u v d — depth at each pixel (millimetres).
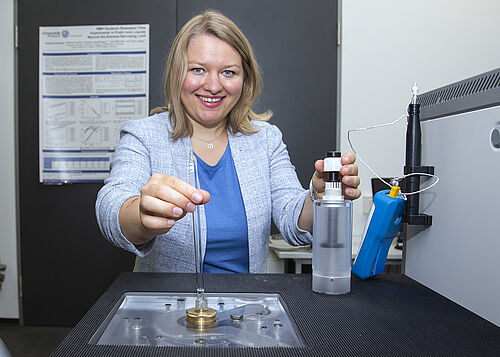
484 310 548
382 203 694
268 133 1137
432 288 677
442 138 657
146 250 724
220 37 956
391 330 503
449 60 2320
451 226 626
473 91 580
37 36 2402
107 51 2383
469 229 581
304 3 2336
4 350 415
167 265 997
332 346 455
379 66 2344
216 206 1024
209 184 1040
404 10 2322
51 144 2430
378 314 558
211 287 672
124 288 661
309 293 647
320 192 819
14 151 2455
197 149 1074
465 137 592
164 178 598
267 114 1239
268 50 2350
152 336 498
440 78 2330
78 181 2428
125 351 440
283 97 2359
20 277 2477
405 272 778
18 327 2471
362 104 2359
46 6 2387
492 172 534
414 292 661
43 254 2461
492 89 532
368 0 2326
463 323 530
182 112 1031
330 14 2336
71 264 2451
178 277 731
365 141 2361
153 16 2359
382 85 2350
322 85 2357
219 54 948
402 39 2330
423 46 2326
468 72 2322
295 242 948
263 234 1048
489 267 539
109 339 488
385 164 2365
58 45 2398
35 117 2434
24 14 2400
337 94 2361
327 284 642
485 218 546
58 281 2461
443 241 647
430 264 685
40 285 2471
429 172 679
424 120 720
